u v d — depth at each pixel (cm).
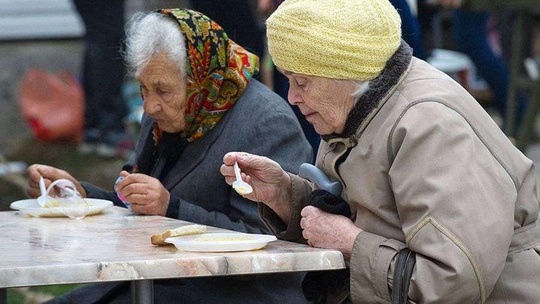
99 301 680
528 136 1308
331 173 581
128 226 630
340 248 549
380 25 549
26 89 1491
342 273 575
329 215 560
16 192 1306
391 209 551
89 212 680
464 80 1625
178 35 686
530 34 1644
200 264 502
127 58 700
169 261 498
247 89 707
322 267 524
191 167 706
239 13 1076
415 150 533
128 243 560
